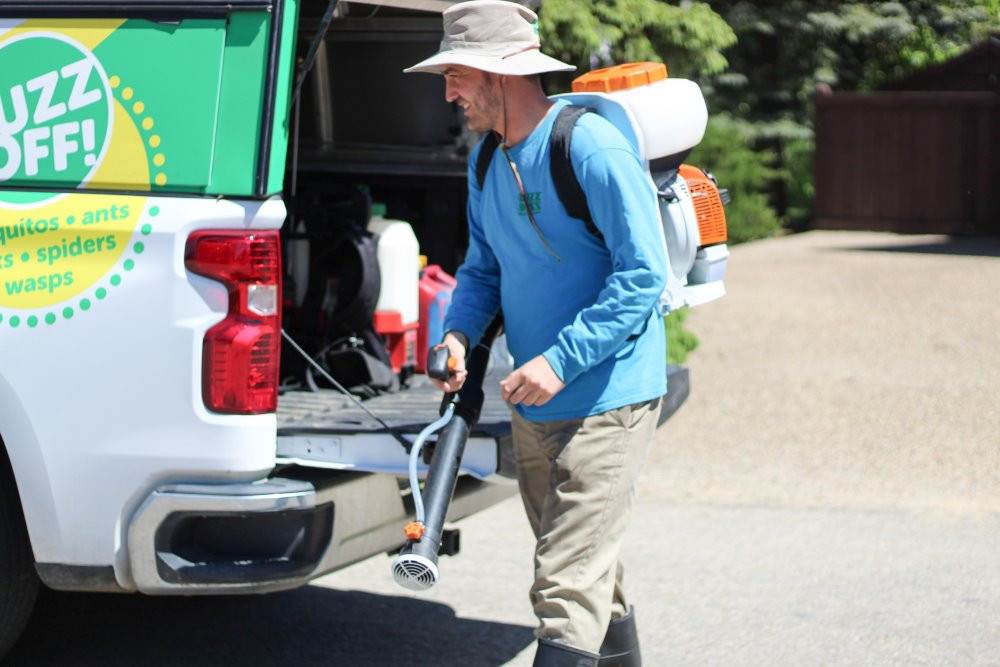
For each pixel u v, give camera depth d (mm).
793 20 35094
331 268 8781
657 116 6602
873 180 32812
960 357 16656
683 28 17000
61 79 6430
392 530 7125
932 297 21125
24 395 6430
